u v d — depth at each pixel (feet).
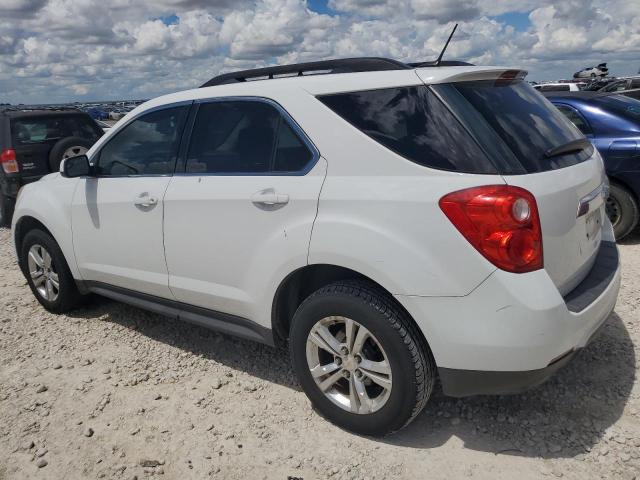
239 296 10.46
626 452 8.66
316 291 9.36
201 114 11.24
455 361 8.09
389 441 9.29
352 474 8.57
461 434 9.35
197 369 12.14
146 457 9.24
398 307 8.52
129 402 10.91
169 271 11.66
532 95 9.98
